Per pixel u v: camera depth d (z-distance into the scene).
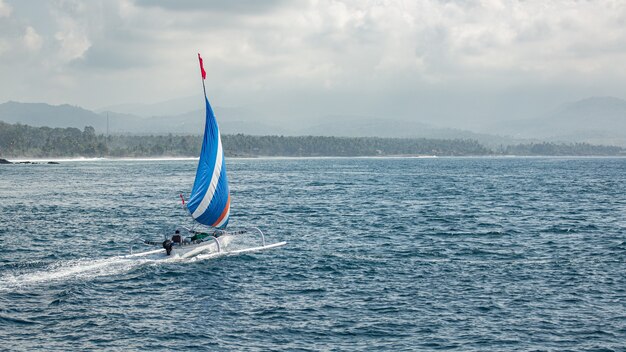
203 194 46.00
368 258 45.62
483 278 39.12
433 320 30.58
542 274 40.28
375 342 27.66
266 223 66.69
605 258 45.88
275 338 28.08
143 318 30.67
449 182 150.38
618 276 39.66
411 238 55.84
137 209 80.25
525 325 29.80
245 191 116.00
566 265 43.22
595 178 172.25
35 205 85.69
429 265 43.19
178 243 44.41
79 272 39.38
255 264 42.84
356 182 148.62
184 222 66.62
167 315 31.20
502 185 138.00
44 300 33.28
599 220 69.81
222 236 47.66
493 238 55.94
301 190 119.25
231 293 35.34
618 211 80.06
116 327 29.30
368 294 35.25
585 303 33.41
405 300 34.00
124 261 42.34
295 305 33.03
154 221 67.44
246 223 66.62
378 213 77.12
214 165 46.38
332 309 32.38
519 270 41.53
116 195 104.19
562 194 110.38
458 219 70.81
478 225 65.25
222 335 28.41
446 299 34.22
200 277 38.78
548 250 49.44
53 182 142.25
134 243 52.41
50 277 38.06
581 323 30.05
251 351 26.55
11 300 33.12
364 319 30.72
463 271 41.25
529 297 34.62
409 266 42.81
